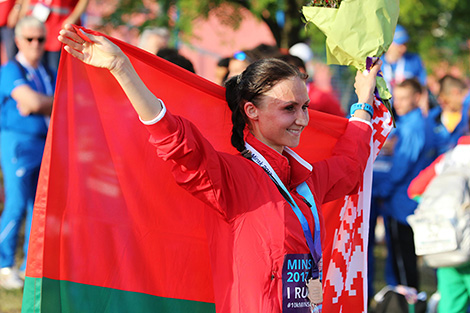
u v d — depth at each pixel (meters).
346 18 6.67
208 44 25.31
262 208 5.43
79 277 5.95
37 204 5.82
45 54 13.45
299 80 5.65
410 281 11.92
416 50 19.34
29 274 5.81
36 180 12.60
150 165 6.14
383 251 16.91
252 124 5.78
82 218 5.96
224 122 6.43
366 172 7.11
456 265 9.29
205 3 18.42
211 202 5.39
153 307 6.23
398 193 11.93
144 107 5.11
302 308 5.42
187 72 6.22
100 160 6.02
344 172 6.46
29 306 5.80
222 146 6.45
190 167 5.23
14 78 12.28
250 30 25.28
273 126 5.62
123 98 6.04
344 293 7.09
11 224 12.40
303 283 5.45
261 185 5.52
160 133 5.13
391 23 6.75
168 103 6.30
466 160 9.52
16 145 12.34
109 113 6.02
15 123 12.34
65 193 5.90
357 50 6.70
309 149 7.02
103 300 6.05
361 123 6.86
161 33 11.25
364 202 7.11
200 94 6.35
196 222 6.31
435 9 18.84
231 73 10.05
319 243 5.66
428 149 12.22
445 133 14.07
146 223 6.18
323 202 6.33
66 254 5.91
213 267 5.60
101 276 6.04
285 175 5.70
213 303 6.41
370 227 12.24
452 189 9.39
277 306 5.32
